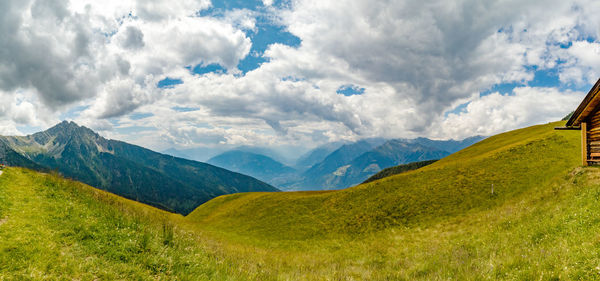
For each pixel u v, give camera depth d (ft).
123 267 37.68
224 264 49.24
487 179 135.44
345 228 136.46
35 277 31.76
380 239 112.47
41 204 53.72
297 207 185.16
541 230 53.72
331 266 72.69
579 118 88.89
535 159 137.90
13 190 57.36
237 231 164.25
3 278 30.58
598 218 44.32
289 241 133.39
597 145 82.89
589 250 32.73
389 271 60.75
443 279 41.93
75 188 69.51
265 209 199.11
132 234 48.47
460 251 63.62
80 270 35.04
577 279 28.02
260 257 82.84
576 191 70.85
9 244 37.24
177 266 41.83
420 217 124.06
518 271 33.65
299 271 63.67
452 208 122.21
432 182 154.40
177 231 62.59
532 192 101.86
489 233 75.15
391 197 153.28
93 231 46.62
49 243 39.86
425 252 79.15
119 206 65.87
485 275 36.29
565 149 137.49
